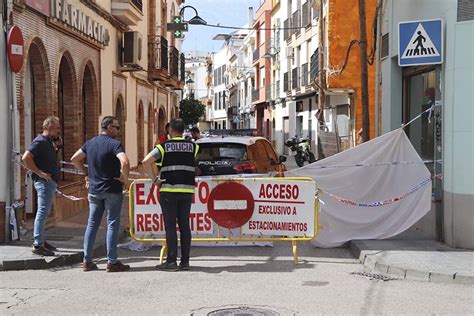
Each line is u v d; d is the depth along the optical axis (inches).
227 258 350.0
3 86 375.6
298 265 330.6
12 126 380.5
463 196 349.7
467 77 345.4
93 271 317.7
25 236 394.0
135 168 823.7
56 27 474.9
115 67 691.4
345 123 984.9
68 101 537.3
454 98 351.3
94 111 605.6
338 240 381.7
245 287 277.3
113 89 684.7
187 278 297.6
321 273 309.4
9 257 327.9
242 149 410.9
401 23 372.8
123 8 653.9
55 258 329.4
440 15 374.3
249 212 345.1
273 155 495.8
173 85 1083.9
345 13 836.6
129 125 786.2
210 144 413.4
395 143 382.0
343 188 382.9
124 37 709.3
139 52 729.6
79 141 544.7
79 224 460.4
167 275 305.1
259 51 1966.0
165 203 314.7
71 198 458.3
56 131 341.1
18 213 382.6
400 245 362.6
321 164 383.6
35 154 328.5
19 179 384.8
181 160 314.8
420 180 379.9
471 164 346.6
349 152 382.9
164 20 1056.2
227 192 346.6
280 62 1631.4
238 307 241.4
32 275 307.4
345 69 841.5
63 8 482.9
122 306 244.5
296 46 1392.7
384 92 503.5
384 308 239.9
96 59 606.9
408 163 380.8
